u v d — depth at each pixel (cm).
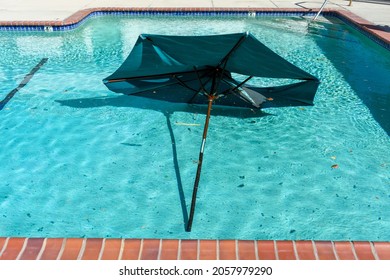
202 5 1514
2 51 1087
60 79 895
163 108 756
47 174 569
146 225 480
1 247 384
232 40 452
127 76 603
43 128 684
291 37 1231
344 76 938
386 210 504
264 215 496
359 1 1648
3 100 783
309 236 464
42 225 478
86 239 396
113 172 574
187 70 592
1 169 578
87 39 1198
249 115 733
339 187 546
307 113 748
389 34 1124
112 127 689
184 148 631
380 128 699
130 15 1451
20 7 1482
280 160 604
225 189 541
